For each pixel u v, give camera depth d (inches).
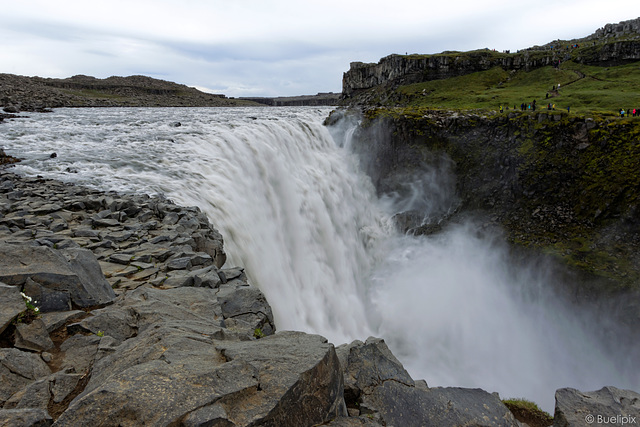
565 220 1907.0
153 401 184.4
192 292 406.0
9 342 271.6
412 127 2234.3
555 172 1984.5
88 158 1120.2
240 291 436.8
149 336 266.1
